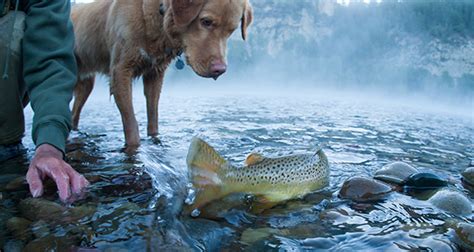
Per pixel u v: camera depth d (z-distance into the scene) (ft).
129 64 6.13
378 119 9.41
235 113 9.55
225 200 3.78
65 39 4.60
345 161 5.25
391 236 3.28
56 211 3.41
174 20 5.63
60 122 3.95
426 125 8.81
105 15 6.57
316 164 4.23
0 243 3.00
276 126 7.82
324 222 3.52
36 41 4.46
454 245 3.15
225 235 3.26
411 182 4.36
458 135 7.65
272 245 3.15
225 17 5.69
